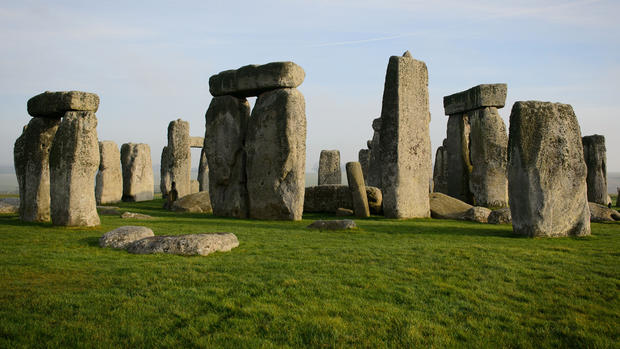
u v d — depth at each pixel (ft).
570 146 33.78
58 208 36.17
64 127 36.29
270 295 17.70
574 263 23.53
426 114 51.67
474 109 64.59
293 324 15.05
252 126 50.57
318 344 13.76
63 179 35.99
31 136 40.81
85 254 24.44
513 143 34.58
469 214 48.67
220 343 13.62
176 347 13.37
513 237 32.94
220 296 17.48
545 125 33.78
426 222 45.24
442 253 25.82
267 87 49.62
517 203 34.37
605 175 76.38
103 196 72.49
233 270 21.17
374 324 15.23
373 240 31.04
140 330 14.34
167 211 58.54
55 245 27.17
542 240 31.27
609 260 24.32
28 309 15.80
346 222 36.70
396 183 49.08
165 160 86.38
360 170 54.39
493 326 15.42
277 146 48.44
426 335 14.57
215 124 53.52
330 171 97.55
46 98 37.55
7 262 22.39
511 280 20.48
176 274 20.21
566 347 14.07
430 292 18.57
